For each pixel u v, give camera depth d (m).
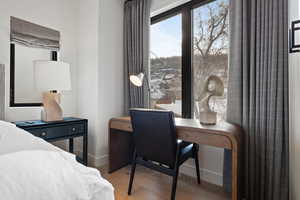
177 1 2.21
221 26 2.01
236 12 1.67
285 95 1.44
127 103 2.65
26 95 2.20
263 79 1.52
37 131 1.83
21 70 2.16
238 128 1.54
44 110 2.03
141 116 1.64
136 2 2.50
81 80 2.61
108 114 2.53
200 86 2.17
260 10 1.55
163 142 1.57
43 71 1.87
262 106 1.53
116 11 2.61
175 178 1.55
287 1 1.43
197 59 2.20
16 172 0.56
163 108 2.50
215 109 2.01
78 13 2.65
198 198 1.73
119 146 2.37
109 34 2.52
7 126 1.16
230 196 1.76
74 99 2.67
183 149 1.68
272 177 1.48
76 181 0.62
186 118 2.21
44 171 0.60
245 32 1.62
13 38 2.10
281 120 1.44
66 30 2.57
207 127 1.51
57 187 0.57
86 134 2.26
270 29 1.49
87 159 2.41
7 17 2.06
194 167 2.16
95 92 2.43
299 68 1.36
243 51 1.64
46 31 2.37
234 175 1.35
